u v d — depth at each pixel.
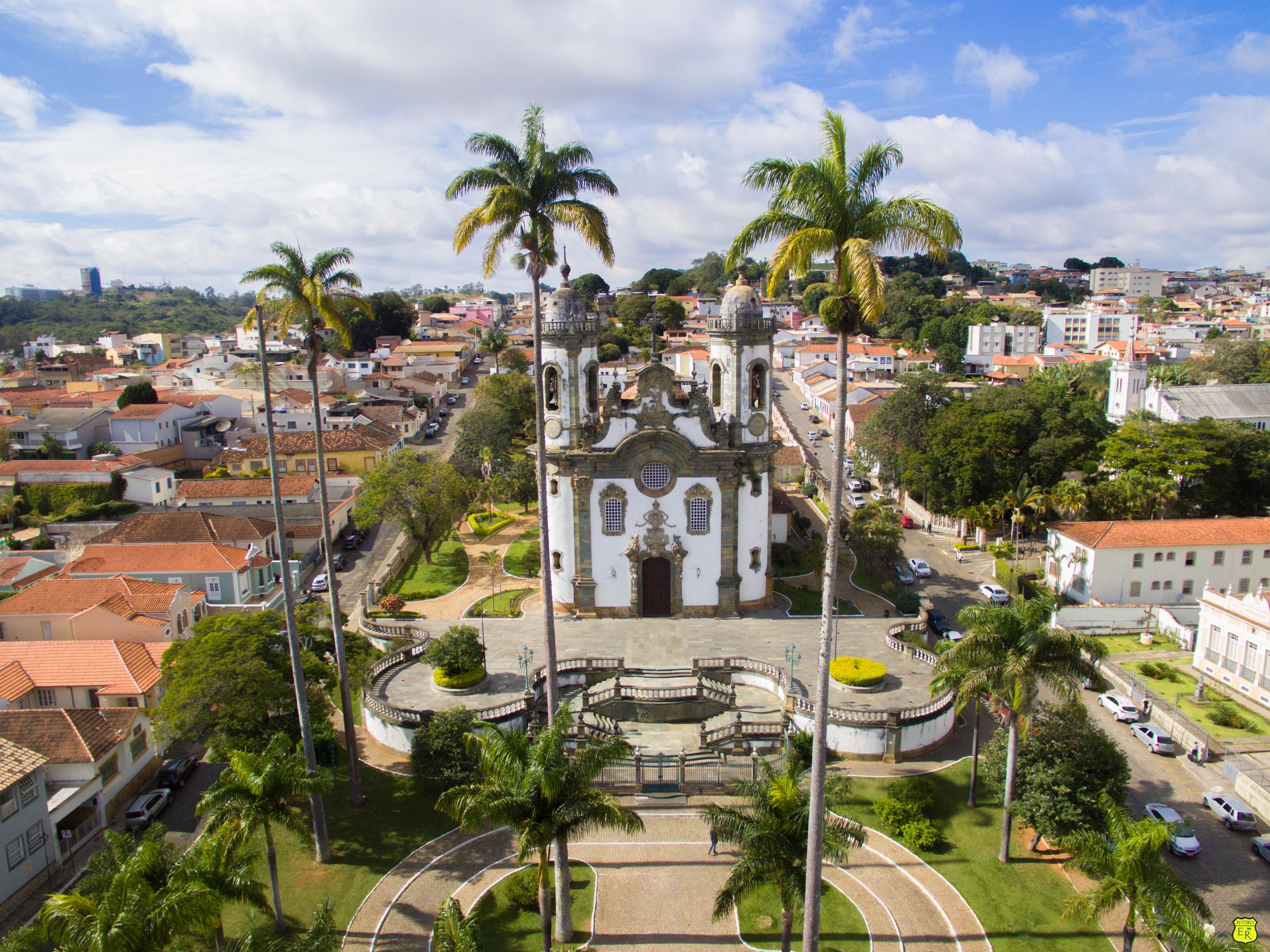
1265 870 37.00
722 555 60.78
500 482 91.44
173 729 38.31
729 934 31.81
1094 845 28.02
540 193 36.00
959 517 88.19
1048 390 103.88
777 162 26.22
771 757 43.44
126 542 71.62
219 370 161.25
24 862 34.62
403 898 34.16
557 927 31.48
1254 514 86.06
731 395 60.06
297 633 37.12
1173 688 55.03
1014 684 33.94
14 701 46.19
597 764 27.36
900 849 37.12
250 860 27.56
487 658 53.50
